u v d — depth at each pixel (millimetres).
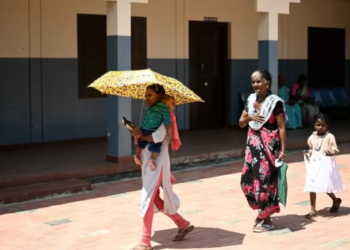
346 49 17109
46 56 11203
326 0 16359
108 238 5969
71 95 11594
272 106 5930
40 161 9586
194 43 13633
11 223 6566
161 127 5508
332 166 6660
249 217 6746
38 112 11180
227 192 8070
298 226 6348
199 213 6941
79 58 11656
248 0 14266
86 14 11656
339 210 7035
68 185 8125
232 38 14086
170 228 6320
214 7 13664
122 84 5328
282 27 15367
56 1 11219
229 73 14156
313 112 14352
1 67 10672
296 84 14406
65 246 5715
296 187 8359
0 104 10711
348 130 13773
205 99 13938
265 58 11562
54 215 6906
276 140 5984
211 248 5605
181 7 13117
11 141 10875
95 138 12023
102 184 8719
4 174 8438
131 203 7492
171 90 5461
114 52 9219
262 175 5945
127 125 5621
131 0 9273
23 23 10867
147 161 5523
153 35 12688
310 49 16172
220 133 13383
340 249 5551
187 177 9172
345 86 17203
